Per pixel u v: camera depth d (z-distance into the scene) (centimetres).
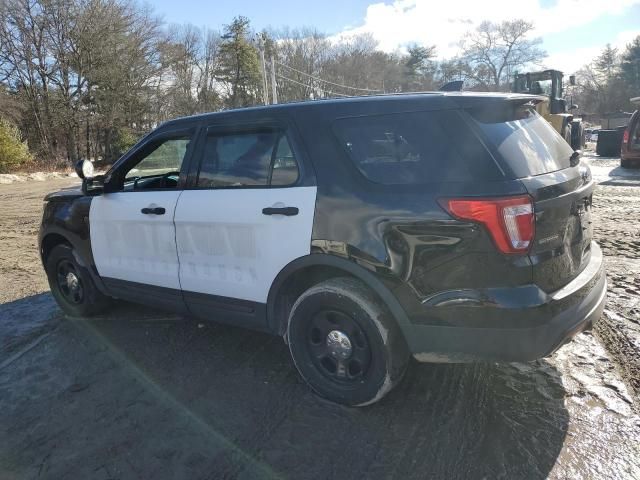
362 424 274
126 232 381
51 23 3841
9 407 310
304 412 288
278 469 242
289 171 296
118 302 485
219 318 344
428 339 257
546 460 238
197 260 339
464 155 249
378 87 6850
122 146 4388
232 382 327
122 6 4144
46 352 386
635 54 8112
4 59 3859
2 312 484
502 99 268
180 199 344
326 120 288
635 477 225
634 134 1331
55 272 459
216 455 255
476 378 313
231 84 5838
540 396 290
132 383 332
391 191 260
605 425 262
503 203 234
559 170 274
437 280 249
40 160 3512
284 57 6181
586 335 365
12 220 1123
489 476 229
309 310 290
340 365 287
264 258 303
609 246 605
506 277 238
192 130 350
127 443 268
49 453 263
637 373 310
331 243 274
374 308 267
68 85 4012
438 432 263
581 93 8744
